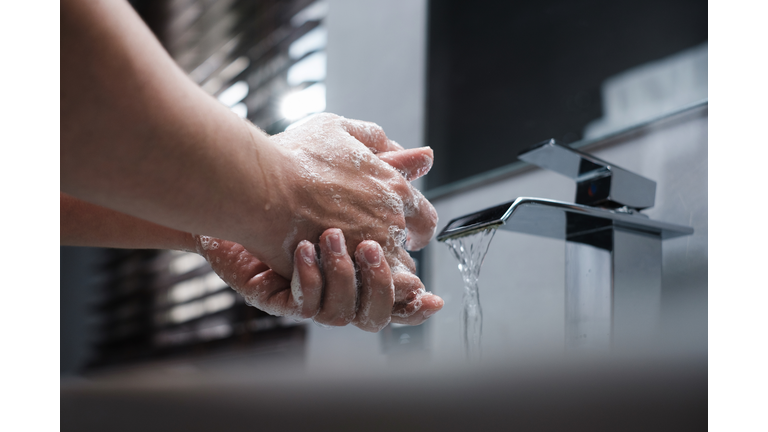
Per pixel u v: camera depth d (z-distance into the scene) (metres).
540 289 0.61
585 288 0.50
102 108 0.35
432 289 0.71
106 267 1.47
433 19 0.78
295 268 0.43
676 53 0.57
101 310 1.46
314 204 0.43
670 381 0.46
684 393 0.46
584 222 0.50
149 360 1.29
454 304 0.68
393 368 0.69
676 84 0.56
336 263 0.43
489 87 0.70
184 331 1.22
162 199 0.38
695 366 0.46
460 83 0.74
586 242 0.51
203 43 1.28
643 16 0.59
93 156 0.36
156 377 1.26
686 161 0.53
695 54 0.55
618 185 0.50
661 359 0.47
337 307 0.44
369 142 0.50
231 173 0.39
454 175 0.74
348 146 0.46
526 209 0.47
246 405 0.88
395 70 0.84
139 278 1.38
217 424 0.92
